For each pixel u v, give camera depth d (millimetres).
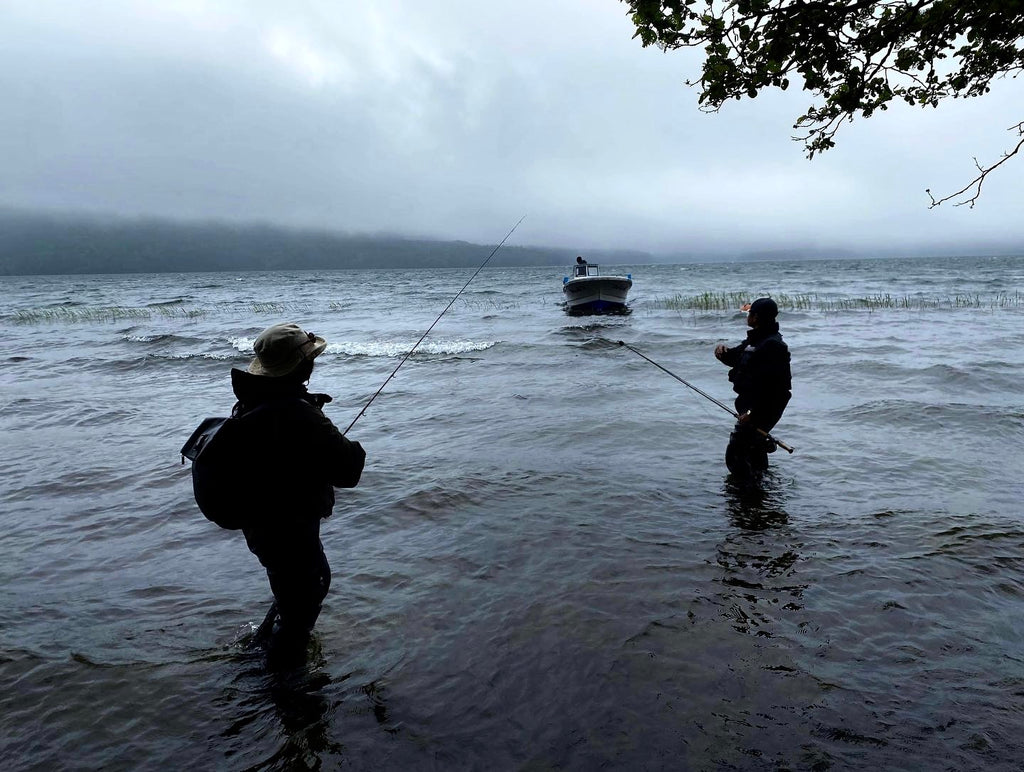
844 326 19469
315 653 3205
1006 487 5531
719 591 3748
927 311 24125
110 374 13172
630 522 4898
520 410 9094
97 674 3049
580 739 2549
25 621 3588
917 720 2607
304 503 2930
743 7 2752
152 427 8500
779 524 4789
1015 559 4082
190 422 8766
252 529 2900
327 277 148750
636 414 8672
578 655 3123
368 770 2414
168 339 19172
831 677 2910
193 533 4926
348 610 3641
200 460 2775
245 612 3678
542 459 6691
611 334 18953
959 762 2365
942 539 4418
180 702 2832
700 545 4434
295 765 2441
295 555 2947
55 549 4645
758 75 2904
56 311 33750
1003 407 8336
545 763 2428
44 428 8492
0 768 2439
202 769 2430
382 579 4031
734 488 5645
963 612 3463
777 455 6660
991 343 14688
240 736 2613
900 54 2816
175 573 4230
